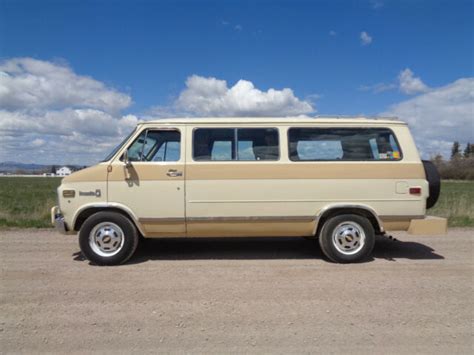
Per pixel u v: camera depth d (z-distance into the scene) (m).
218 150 6.27
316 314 4.17
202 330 3.79
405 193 6.31
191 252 7.04
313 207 6.27
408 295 4.77
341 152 6.35
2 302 4.53
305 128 6.35
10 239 8.30
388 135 6.43
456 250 7.30
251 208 6.23
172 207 6.18
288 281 5.32
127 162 6.11
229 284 5.18
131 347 3.46
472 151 93.31
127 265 6.14
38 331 3.77
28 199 19.08
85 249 6.09
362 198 6.29
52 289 4.98
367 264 6.24
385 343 3.52
